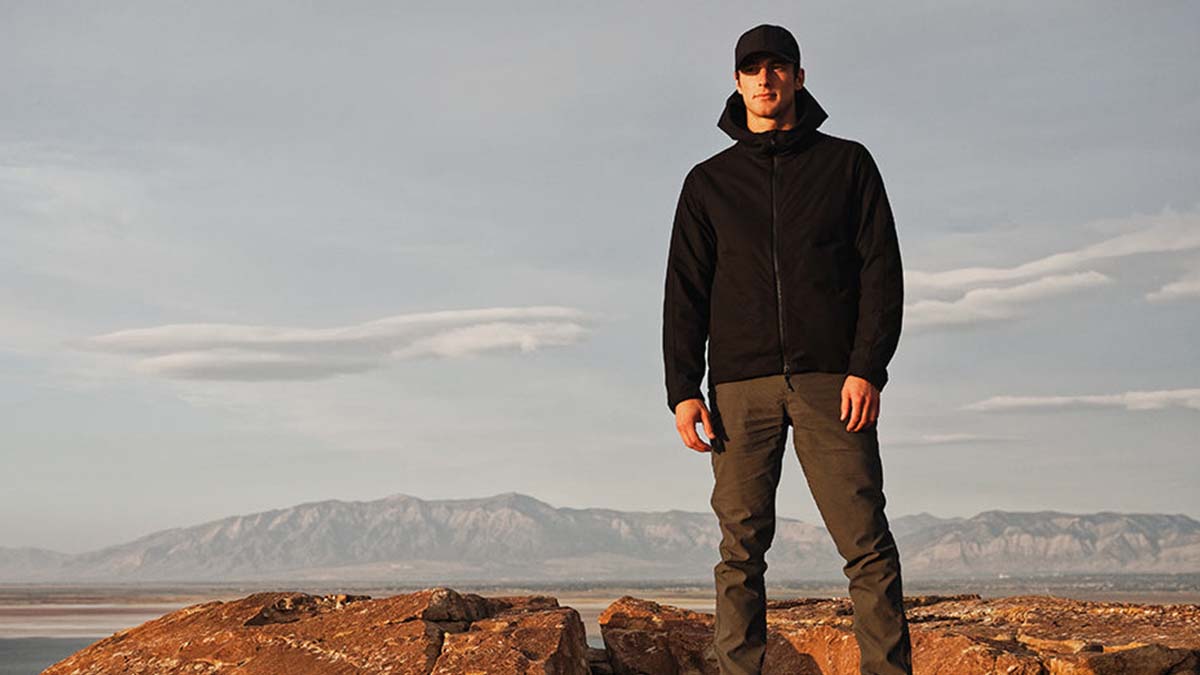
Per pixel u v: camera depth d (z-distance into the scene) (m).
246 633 5.34
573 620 5.48
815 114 4.09
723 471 4.10
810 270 3.97
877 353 3.88
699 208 4.23
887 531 3.96
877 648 3.91
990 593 166.38
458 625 5.35
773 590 183.00
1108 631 5.45
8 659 31.84
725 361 4.08
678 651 6.11
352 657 4.98
